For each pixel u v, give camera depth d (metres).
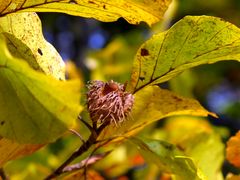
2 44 0.14
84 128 0.29
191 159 0.21
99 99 0.19
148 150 0.21
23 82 0.14
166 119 0.38
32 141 0.15
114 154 0.32
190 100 0.21
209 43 0.20
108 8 0.18
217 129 0.34
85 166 0.22
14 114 0.15
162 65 0.21
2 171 0.20
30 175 0.30
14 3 0.18
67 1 0.18
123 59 0.41
